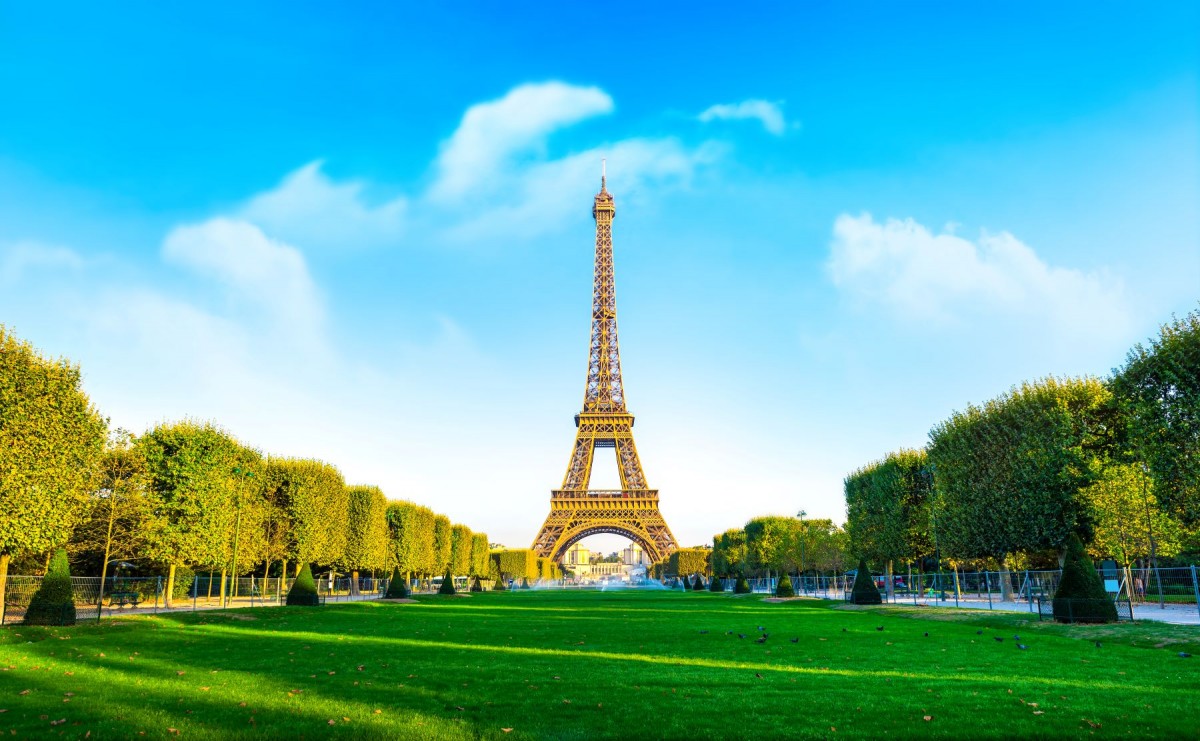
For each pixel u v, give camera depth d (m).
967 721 18.00
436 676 24.83
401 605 80.12
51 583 42.72
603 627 45.81
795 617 56.59
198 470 68.75
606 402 194.75
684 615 59.59
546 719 18.42
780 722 18.03
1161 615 49.19
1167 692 21.56
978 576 74.06
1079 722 17.84
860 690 21.95
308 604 72.12
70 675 25.14
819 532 127.12
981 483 69.62
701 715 18.77
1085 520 63.03
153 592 66.25
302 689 22.48
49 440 49.22
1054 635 39.88
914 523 89.62
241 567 86.06
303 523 89.38
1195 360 46.81
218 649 33.41
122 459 67.75
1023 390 69.81
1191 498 46.69
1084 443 63.81
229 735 16.98
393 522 124.19
